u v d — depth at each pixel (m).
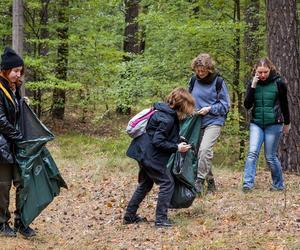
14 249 5.20
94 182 8.97
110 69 15.48
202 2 12.25
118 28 21.25
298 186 7.77
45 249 5.34
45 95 18.48
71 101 18.27
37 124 5.46
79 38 16.77
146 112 5.87
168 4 12.58
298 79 9.34
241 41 12.04
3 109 5.24
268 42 9.48
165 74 12.25
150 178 6.07
